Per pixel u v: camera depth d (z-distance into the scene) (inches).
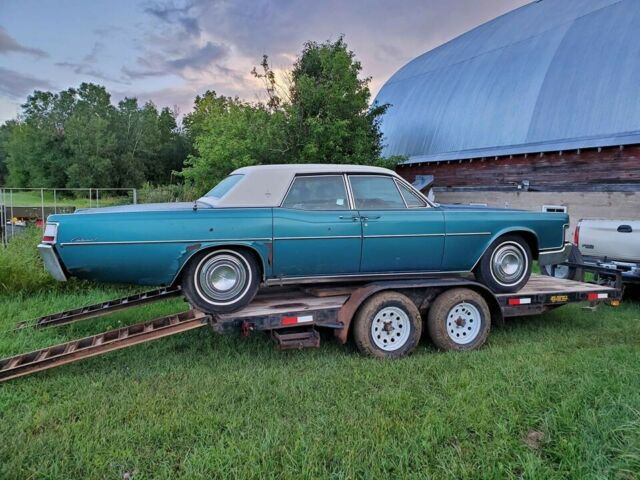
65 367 179.6
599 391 153.3
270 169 197.6
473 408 141.9
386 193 210.8
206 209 185.6
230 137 580.7
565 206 481.4
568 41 529.3
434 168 652.7
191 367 181.0
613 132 436.1
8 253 293.3
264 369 177.8
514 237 226.1
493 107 577.9
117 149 2011.6
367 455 118.7
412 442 123.7
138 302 220.4
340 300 209.8
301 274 197.2
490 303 219.6
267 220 187.3
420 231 207.5
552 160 492.1
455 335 209.6
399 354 195.6
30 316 243.3
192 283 183.8
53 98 2188.7
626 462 111.3
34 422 134.8
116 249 174.1
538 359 187.2
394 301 196.4
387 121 778.2
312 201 199.2
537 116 514.9
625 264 291.1
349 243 198.2
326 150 512.4
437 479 110.0
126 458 118.1
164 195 589.0
